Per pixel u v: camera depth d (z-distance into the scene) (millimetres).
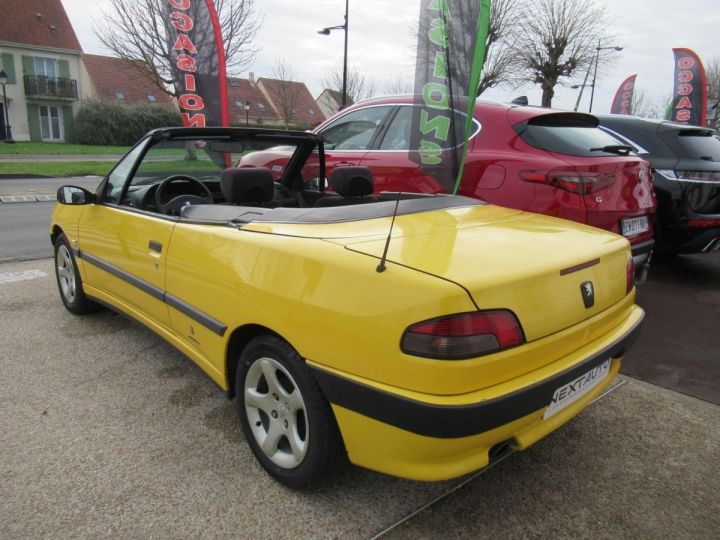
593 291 2172
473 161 4324
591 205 3889
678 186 5273
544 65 24719
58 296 4820
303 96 53125
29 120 37031
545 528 2117
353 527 2105
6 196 12250
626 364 3641
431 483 2367
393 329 1782
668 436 2764
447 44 3641
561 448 2646
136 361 3506
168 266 2811
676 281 5703
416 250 2021
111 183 3609
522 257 2043
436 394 1738
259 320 2209
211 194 3730
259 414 2416
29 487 2287
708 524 2156
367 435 1911
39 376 3283
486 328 1759
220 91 8781
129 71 41312
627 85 22984
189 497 2250
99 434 2686
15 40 35625
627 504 2260
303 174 4000
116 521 2107
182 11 8516
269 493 2283
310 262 2051
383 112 5266
